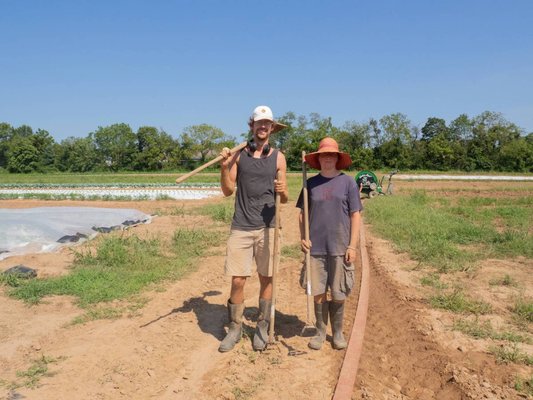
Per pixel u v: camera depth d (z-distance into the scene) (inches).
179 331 200.5
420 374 164.7
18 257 325.4
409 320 212.2
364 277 280.2
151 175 2151.8
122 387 153.4
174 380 158.9
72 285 254.1
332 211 176.1
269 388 152.6
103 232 423.8
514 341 186.2
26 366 166.2
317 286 179.8
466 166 2733.8
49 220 407.5
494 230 434.6
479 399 144.0
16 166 2957.7
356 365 164.9
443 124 3425.2
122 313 220.8
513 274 287.6
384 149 2746.1
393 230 434.9
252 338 192.5
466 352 178.4
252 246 184.1
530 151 2652.6
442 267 292.8
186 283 272.4
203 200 786.2
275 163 179.9
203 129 3166.8
